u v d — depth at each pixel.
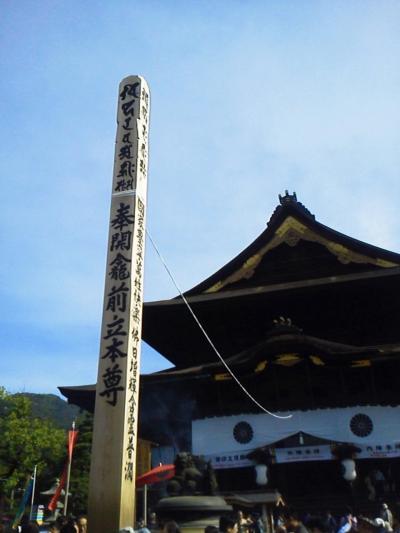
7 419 73.06
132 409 12.48
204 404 33.00
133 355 13.00
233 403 31.83
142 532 9.70
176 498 11.35
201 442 31.22
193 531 10.52
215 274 37.22
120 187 14.88
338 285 33.09
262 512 23.59
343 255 35.97
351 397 29.78
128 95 16.19
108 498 11.25
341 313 36.38
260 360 30.77
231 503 22.27
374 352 29.22
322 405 29.88
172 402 35.59
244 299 35.06
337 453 27.77
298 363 30.58
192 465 12.65
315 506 27.20
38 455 72.12
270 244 37.53
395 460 29.83
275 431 29.95
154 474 25.28
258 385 31.81
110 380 12.56
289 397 31.06
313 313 36.62
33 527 10.13
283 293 34.28
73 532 10.59
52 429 76.75
